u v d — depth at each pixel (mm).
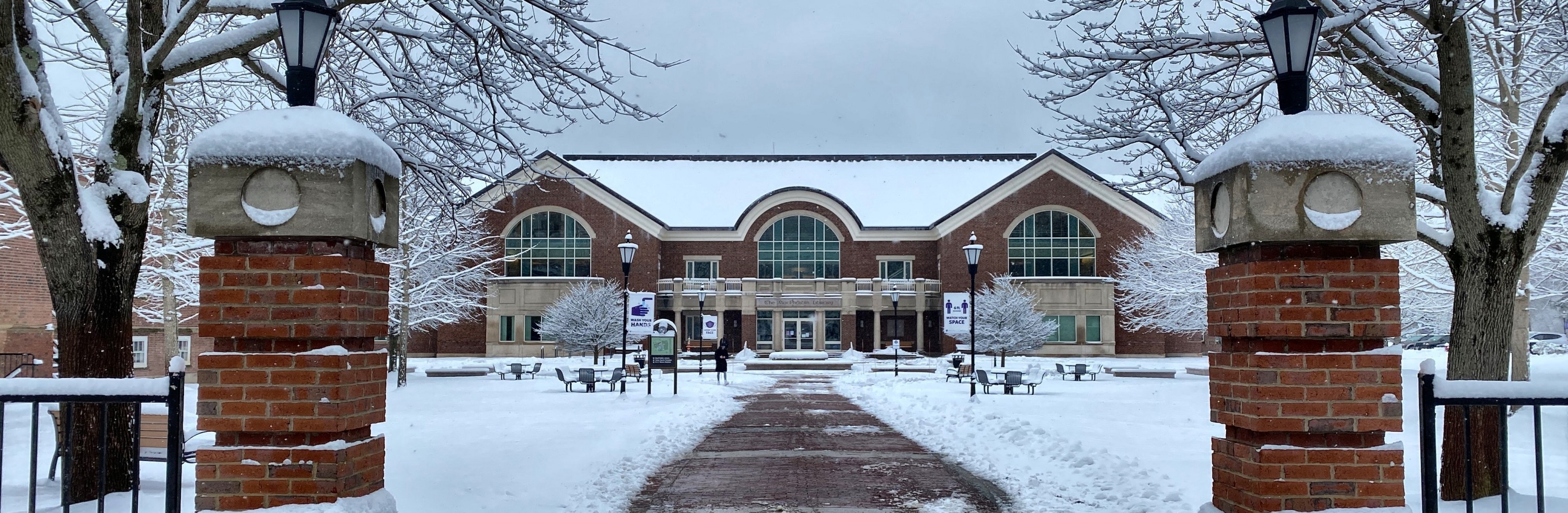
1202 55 12398
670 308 57188
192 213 6223
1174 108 12789
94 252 8773
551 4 11477
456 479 10516
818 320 57375
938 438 15602
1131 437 14930
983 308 47688
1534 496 8820
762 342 57594
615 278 57281
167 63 9195
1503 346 8867
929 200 61688
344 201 6266
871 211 60812
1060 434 14453
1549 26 12398
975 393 25391
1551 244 19266
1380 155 5996
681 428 16828
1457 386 5613
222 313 6277
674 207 61000
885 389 28750
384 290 7051
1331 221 6000
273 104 18125
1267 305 6082
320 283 6289
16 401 5551
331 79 13219
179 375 5871
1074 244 57500
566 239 58000
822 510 9500
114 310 9039
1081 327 56156
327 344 6383
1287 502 6086
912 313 58000
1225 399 6566
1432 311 25422
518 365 35500
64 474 5586
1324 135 6023
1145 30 12625
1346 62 10258
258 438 6344
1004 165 65750
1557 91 8578
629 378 35125
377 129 13398
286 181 6305
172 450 5875
